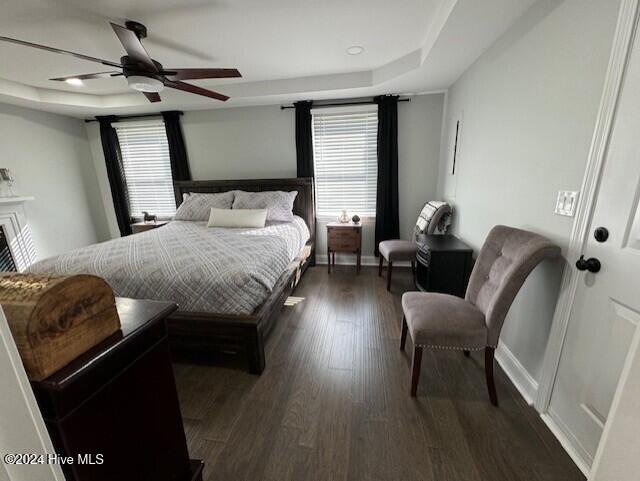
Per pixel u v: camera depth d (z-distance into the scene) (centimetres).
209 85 334
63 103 339
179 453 103
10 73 274
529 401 156
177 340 188
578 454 124
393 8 186
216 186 395
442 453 129
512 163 179
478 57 230
